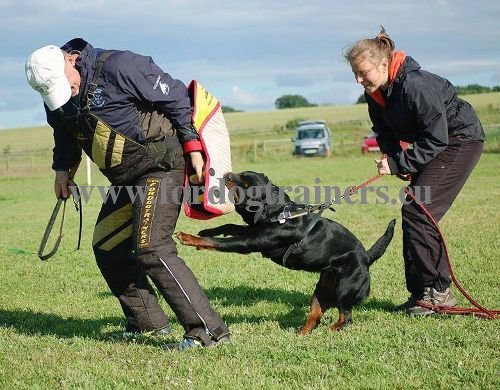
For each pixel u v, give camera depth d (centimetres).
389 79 631
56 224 1547
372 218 1409
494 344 541
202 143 548
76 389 465
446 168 668
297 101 15988
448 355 514
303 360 519
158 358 533
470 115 671
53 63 510
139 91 524
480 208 1446
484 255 966
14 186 2883
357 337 579
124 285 616
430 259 672
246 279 908
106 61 523
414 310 682
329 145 4222
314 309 650
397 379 468
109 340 620
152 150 540
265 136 6278
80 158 643
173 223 557
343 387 459
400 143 705
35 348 582
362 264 662
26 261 1073
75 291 868
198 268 989
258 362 514
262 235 616
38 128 9556
